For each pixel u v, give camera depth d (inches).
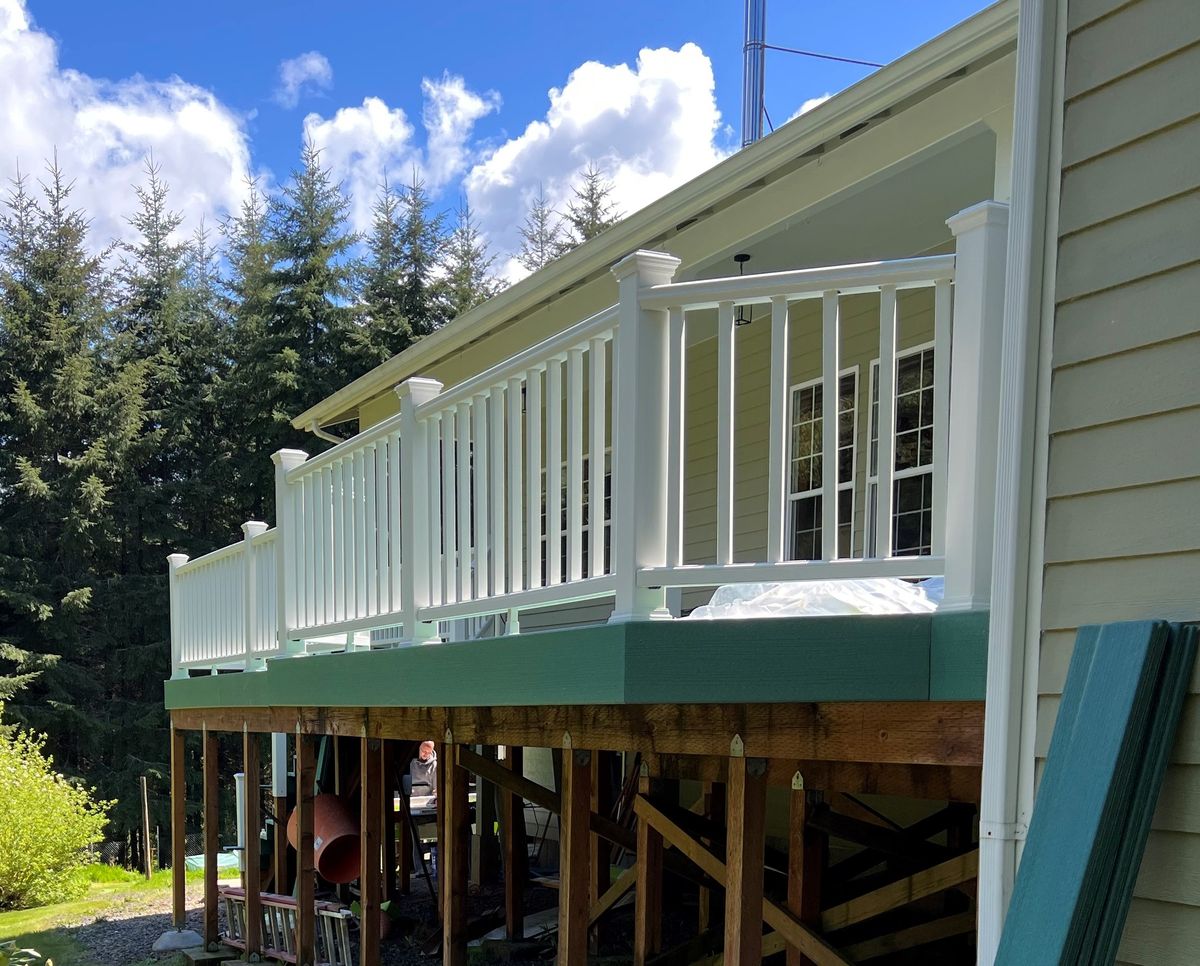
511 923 278.2
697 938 199.8
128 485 925.8
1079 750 82.4
